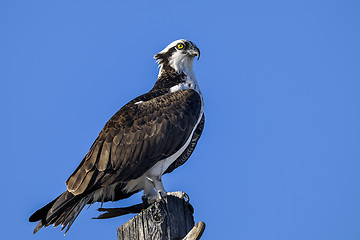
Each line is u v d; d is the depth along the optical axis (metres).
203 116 13.04
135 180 11.58
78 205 10.84
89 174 10.86
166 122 11.64
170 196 9.38
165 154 11.45
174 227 8.91
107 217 10.62
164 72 13.16
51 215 10.16
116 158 11.12
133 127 11.48
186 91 12.41
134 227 8.92
